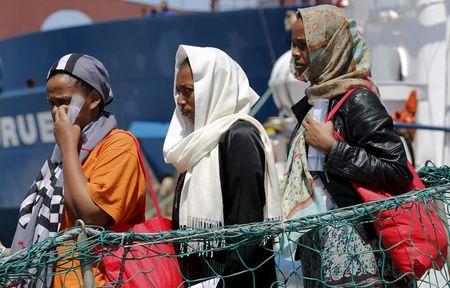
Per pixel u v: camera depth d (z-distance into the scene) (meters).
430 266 4.54
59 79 4.70
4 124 19.70
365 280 4.59
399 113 9.20
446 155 9.08
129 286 4.46
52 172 4.75
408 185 4.67
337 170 4.60
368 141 4.63
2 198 19.80
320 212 4.69
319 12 4.88
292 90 10.28
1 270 4.04
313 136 4.67
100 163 4.56
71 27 18.55
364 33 10.17
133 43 18.02
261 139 4.74
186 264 4.75
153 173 17.83
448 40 9.25
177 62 5.00
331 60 4.87
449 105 9.13
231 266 4.56
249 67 17.33
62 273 4.19
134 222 4.79
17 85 19.64
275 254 4.50
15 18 22.42
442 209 4.92
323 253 4.62
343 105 4.75
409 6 9.68
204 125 4.81
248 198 4.58
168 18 17.73
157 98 17.98
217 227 4.36
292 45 5.07
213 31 17.50
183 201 4.75
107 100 4.89
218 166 4.66
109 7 22.92
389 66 9.83
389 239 4.51
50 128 18.91
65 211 4.57
